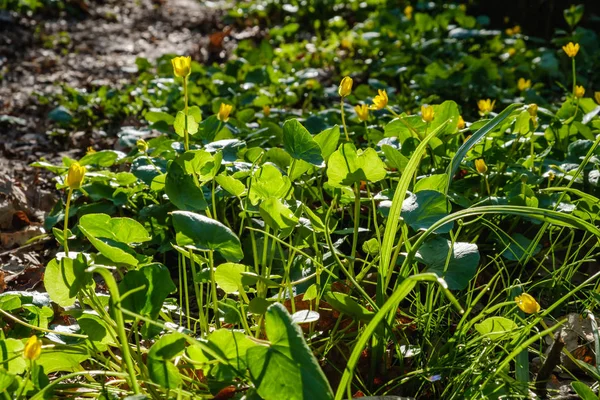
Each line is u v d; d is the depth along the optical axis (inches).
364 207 55.7
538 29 118.9
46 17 155.3
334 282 48.3
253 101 77.5
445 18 110.5
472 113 83.0
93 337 43.6
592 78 94.4
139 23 160.9
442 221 43.6
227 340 41.6
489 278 51.7
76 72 116.0
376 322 40.6
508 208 43.4
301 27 140.9
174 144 53.4
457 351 45.2
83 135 81.1
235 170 51.7
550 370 44.3
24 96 100.1
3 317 46.8
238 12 150.4
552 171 53.6
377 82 81.4
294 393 40.3
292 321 40.8
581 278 52.2
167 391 42.1
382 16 113.5
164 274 43.6
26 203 60.7
